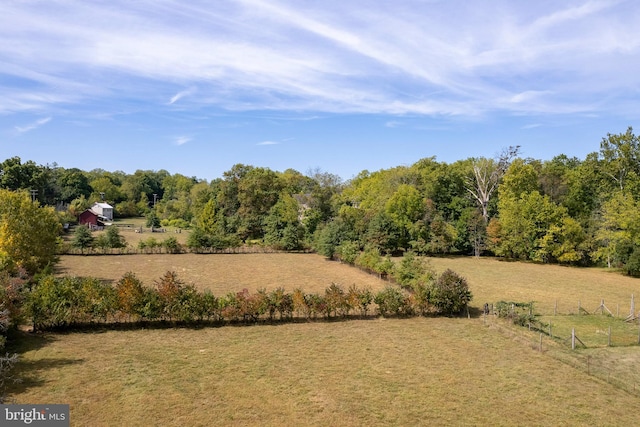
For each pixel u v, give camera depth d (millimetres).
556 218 50125
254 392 14555
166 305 21797
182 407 13219
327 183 84812
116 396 13742
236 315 22797
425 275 30016
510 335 21953
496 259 54000
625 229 43344
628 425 13133
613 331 23219
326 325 23234
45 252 29812
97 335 20078
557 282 38656
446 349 19750
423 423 12883
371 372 16750
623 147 51594
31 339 19047
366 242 50875
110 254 49625
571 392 15367
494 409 13938
